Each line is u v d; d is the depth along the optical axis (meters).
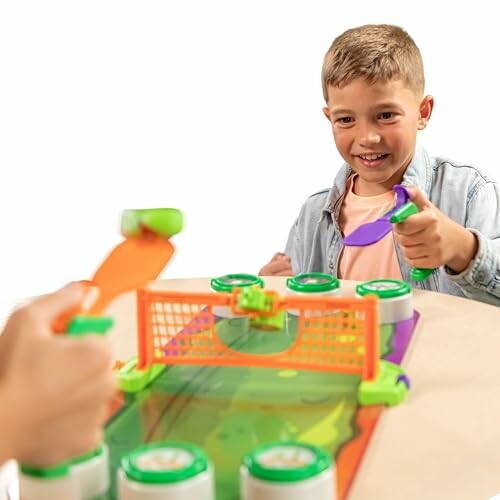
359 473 0.83
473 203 1.70
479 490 0.80
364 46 1.63
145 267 0.81
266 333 1.20
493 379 1.04
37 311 0.70
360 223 1.80
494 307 1.31
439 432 0.91
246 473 0.75
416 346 1.15
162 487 0.73
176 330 1.16
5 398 0.65
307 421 0.93
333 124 1.69
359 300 1.00
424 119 1.77
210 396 1.00
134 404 0.98
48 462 0.67
